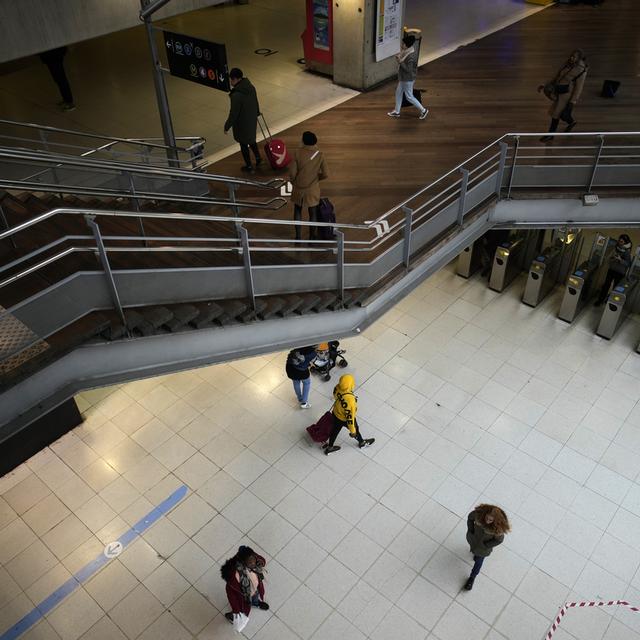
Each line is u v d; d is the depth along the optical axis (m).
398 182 8.88
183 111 11.80
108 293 5.09
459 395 9.31
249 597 6.32
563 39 14.23
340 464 8.36
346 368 9.82
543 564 7.25
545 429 8.80
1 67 13.98
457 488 8.05
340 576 7.16
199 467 8.40
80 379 4.94
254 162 9.65
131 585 7.17
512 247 10.74
